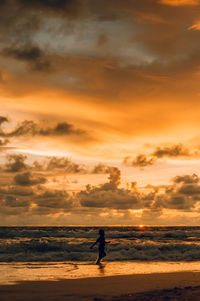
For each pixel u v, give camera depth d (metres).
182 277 12.86
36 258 19.70
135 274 13.73
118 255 21.31
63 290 10.06
